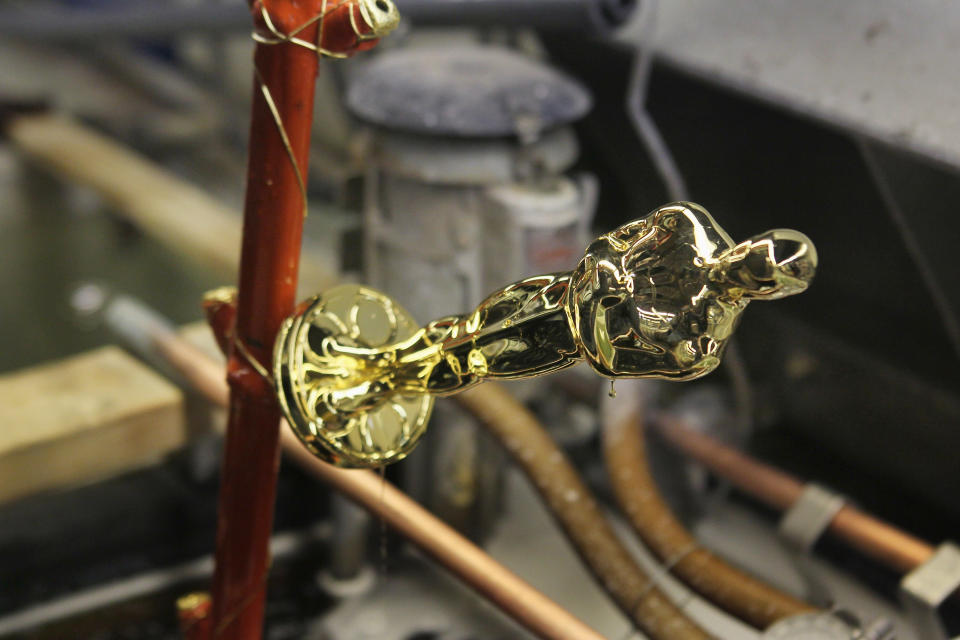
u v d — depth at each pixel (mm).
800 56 1285
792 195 1374
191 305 2363
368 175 1356
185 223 2299
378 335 980
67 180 2652
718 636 1174
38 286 2430
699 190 1537
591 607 1273
